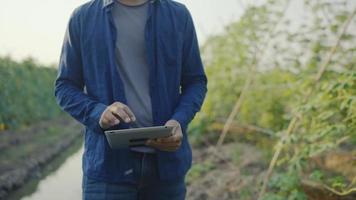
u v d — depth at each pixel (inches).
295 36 219.3
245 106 271.9
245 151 283.1
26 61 658.2
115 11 91.7
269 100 256.8
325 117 162.7
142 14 92.1
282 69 240.7
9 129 512.7
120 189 92.0
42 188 339.9
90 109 89.7
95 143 92.8
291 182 173.5
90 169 92.7
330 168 206.8
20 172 355.3
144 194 95.7
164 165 92.1
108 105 91.3
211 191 232.8
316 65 200.2
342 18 196.4
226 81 302.0
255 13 248.1
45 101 724.7
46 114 733.3
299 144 184.2
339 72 179.2
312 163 209.2
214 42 312.0
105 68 91.0
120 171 91.4
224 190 229.9
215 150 273.6
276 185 176.4
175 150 89.8
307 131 178.4
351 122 162.7
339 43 186.1
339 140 165.2
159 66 92.0
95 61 91.4
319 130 165.9
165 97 92.9
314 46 202.2
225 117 319.3
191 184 252.7
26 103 599.2
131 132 83.6
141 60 92.3
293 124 175.8
